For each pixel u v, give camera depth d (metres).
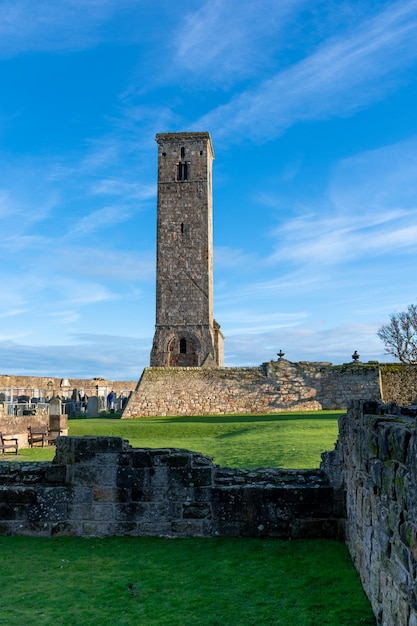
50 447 21.58
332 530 9.12
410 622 4.38
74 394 42.41
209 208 58.03
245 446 17.56
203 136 57.25
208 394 38.38
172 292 55.31
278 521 9.24
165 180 57.16
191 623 6.02
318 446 16.44
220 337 62.12
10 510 9.56
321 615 6.10
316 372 38.50
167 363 54.06
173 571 7.65
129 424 27.97
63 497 9.54
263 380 38.69
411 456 4.29
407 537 4.45
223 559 8.12
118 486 9.51
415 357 53.31
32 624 6.05
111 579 7.38
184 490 9.44
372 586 6.13
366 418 6.56
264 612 6.25
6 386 36.50
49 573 7.61
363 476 6.74
